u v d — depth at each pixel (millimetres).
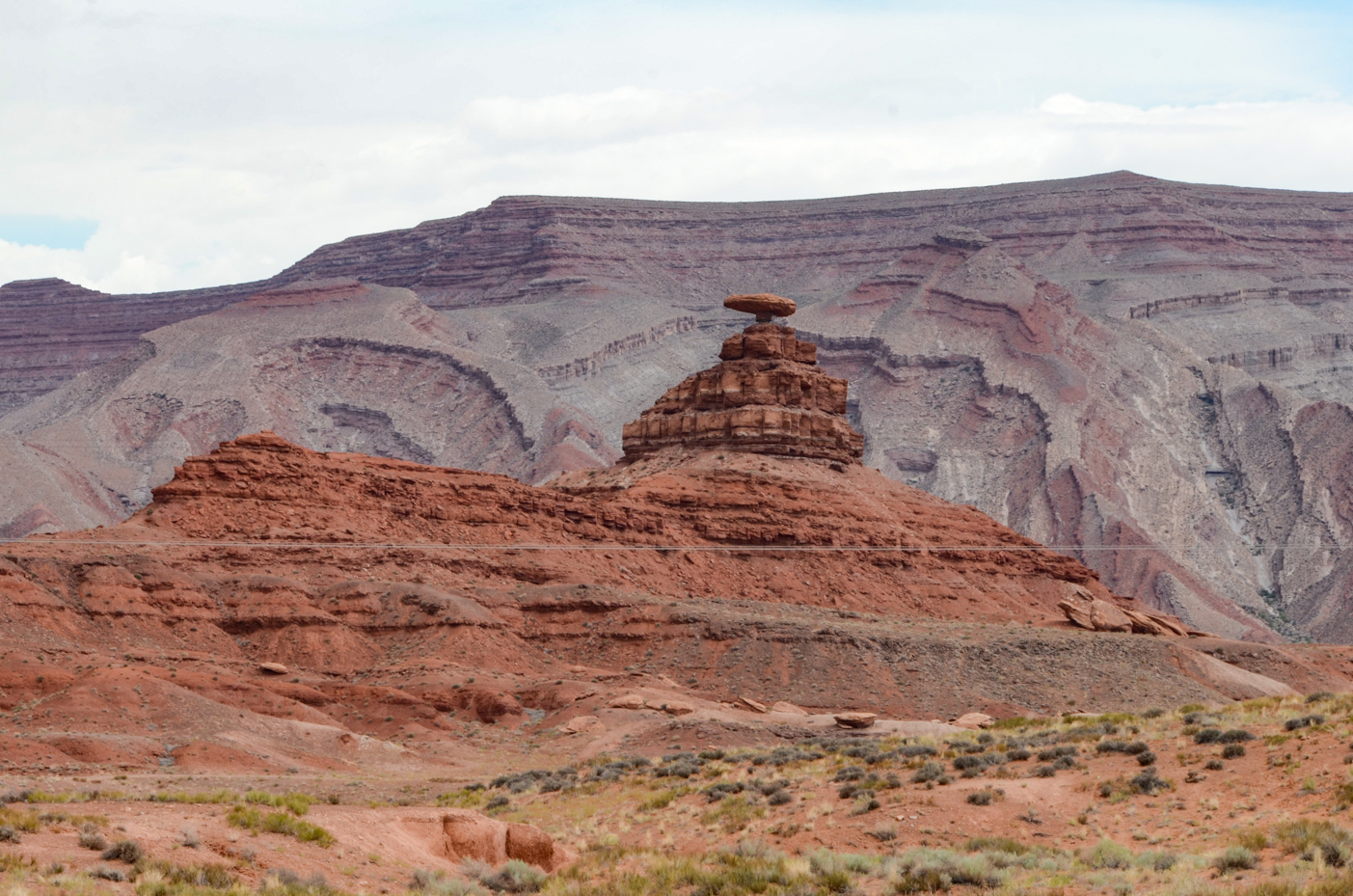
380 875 47500
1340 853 47281
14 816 45844
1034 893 46562
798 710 136625
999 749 72375
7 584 135750
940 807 59688
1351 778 54812
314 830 49562
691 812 65250
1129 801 58531
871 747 82250
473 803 78688
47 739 101562
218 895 40562
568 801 74938
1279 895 43062
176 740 109125
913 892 47344
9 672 116312
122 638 138250
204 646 141625
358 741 117438
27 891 38094
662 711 128875
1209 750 63062
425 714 129000
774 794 64812
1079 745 70000
